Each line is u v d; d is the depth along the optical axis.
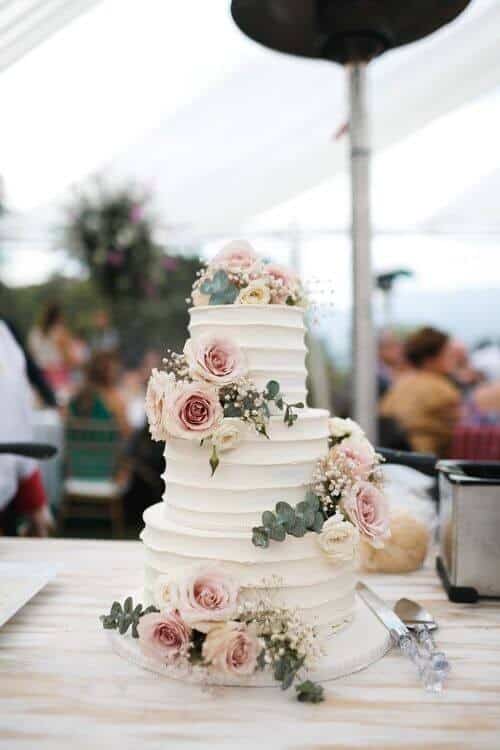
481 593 1.40
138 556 1.69
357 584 1.45
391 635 1.17
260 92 4.05
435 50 3.78
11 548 1.77
